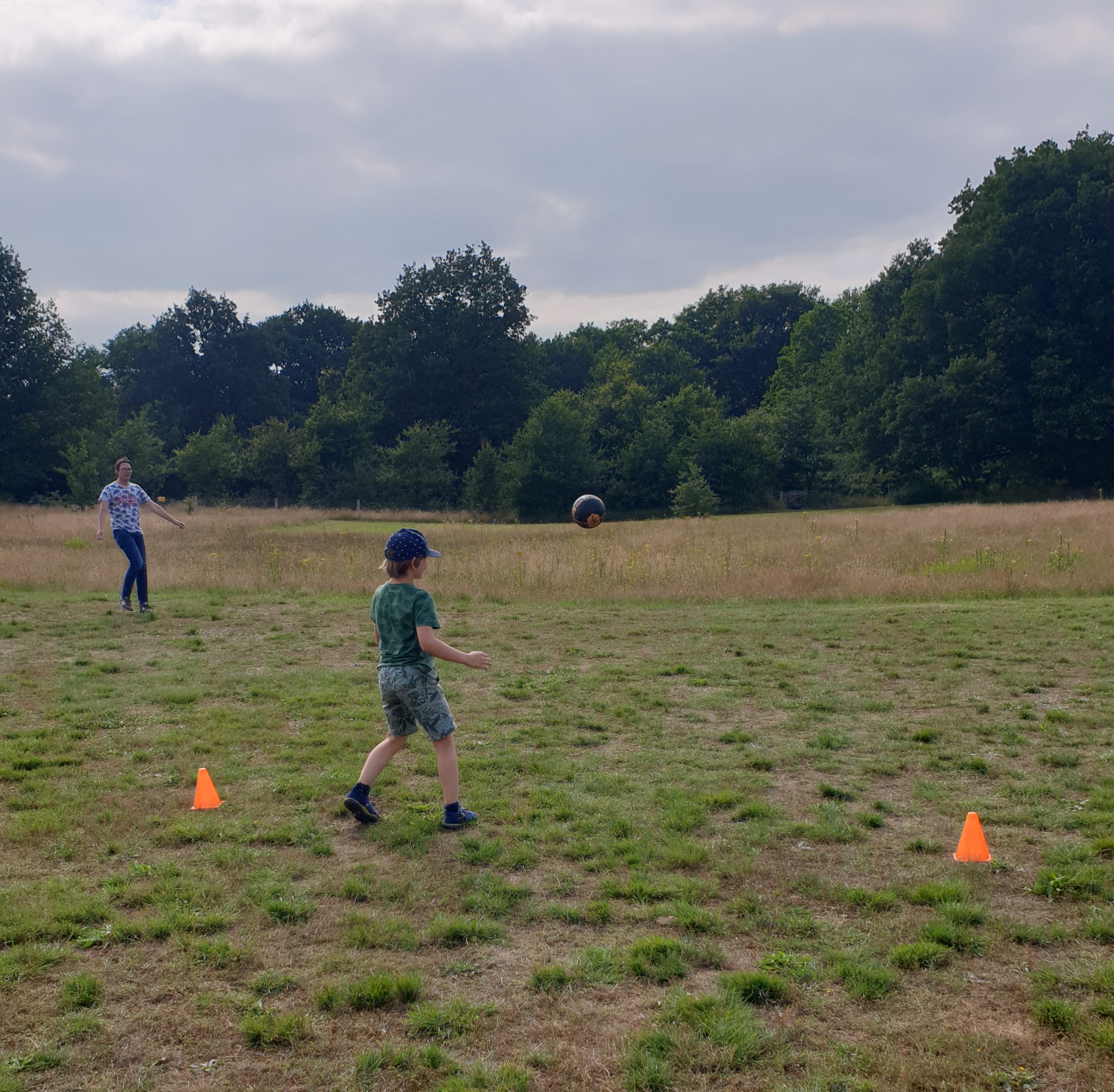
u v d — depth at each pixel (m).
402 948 3.64
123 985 3.33
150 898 3.99
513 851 4.59
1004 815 5.11
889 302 61.62
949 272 53.47
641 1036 3.04
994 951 3.62
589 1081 2.85
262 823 4.93
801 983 3.39
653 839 4.75
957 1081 2.83
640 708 7.56
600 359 91.50
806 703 7.70
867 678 8.60
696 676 8.74
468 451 74.06
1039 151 52.62
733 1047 2.96
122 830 4.80
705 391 67.31
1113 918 3.85
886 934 3.76
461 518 55.31
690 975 3.46
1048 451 51.50
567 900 4.09
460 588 14.49
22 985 3.31
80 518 29.23
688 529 27.61
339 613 12.52
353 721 7.00
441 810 5.19
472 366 75.50
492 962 3.55
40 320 56.81
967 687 8.20
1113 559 15.82
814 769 5.99
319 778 5.69
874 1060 2.93
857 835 4.82
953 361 51.00
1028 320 49.22
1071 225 49.47
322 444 60.53
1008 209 51.78
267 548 21.22
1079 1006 3.22
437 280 75.94
